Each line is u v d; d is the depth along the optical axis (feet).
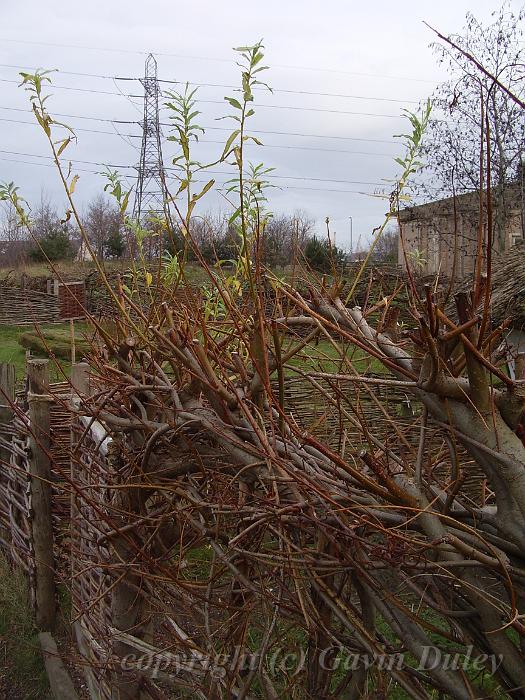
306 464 6.29
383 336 6.48
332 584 6.55
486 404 5.14
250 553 6.20
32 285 72.38
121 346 8.82
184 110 7.38
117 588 9.86
